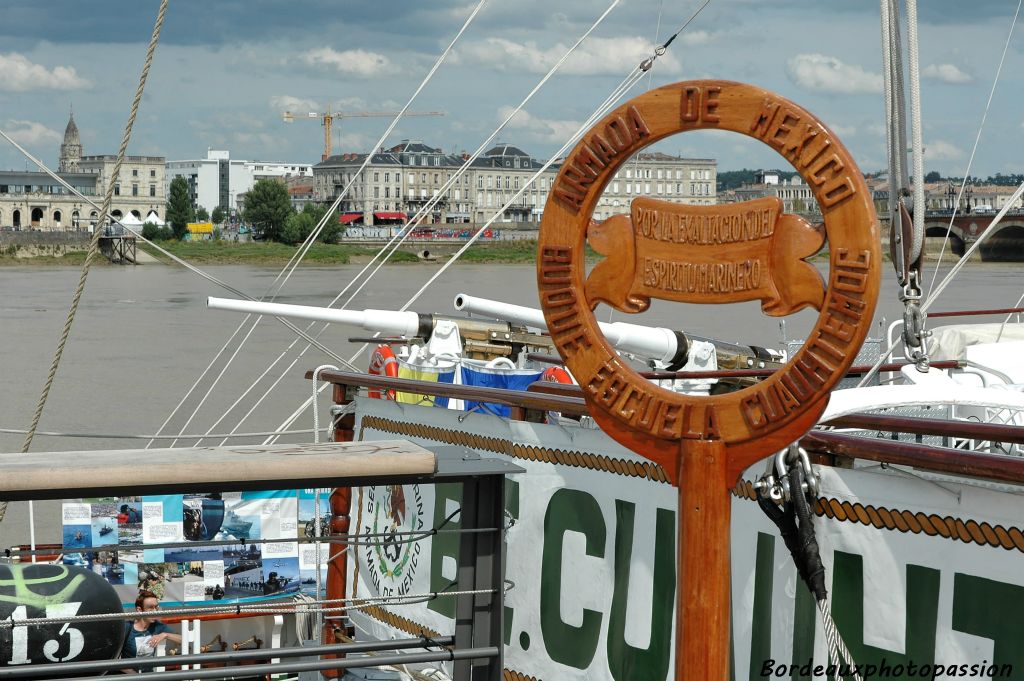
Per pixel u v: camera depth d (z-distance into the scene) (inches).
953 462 107.2
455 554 193.9
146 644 274.5
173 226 6392.7
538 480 173.8
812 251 106.0
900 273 132.0
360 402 227.5
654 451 115.7
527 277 3737.7
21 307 2418.8
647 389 114.5
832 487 122.9
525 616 175.9
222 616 277.9
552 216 115.6
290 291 2854.3
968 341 392.5
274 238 5713.6
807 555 116.9
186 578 283.4
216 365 1279.5
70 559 284.2
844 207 103.3
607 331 358.9
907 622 116.3
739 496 139.1
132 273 4227.4
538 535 173.5
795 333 1334.9
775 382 109.3
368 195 7283.5
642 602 155.0
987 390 144.6
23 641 146.4
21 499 117.5
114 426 882.8
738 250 109.1
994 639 108.8
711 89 107.8
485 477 142.9
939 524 113.3
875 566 119.3
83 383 1154.7
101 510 285.6
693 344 364.5
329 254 5017.2
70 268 4643.2
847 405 139.4
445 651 139.8
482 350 388.2
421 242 5511.8
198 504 286.5
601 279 114.4
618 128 111.9
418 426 205.6
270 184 5738.2
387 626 213.5
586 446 165.0
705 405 112.1
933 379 153.9
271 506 287.7
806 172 104.6
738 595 139.3
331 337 1578.5
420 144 7436.0
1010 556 107.3
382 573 218.5
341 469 124.6
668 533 151.0
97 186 7317.9
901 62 129.0
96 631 149.7
